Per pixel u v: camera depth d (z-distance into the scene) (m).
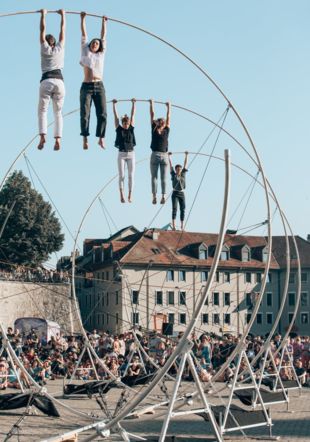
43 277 98.06
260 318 118.00
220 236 15.95
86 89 19.55
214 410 21.38
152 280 108.31
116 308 107.62
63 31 18.64
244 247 116.31
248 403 25.69
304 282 120.44
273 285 119.06
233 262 114.88
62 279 99.12
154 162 23.98
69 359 43.84
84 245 132.25
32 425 23.98
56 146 19.11
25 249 103.75
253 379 25.34
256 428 23.97
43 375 36.50
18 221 104.00
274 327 26.84
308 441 21.47
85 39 19.56
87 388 30.97
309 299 119.75
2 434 22.03
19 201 104.50
